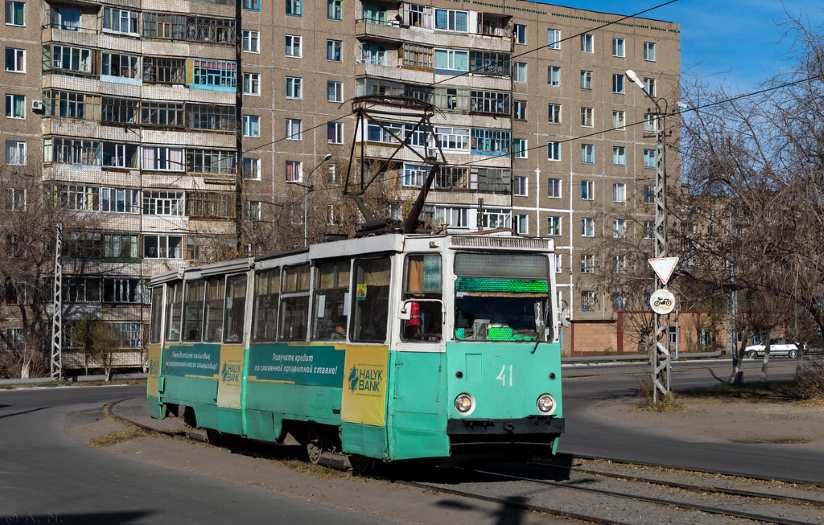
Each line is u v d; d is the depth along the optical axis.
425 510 10.88
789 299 25.03
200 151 56.00
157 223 55.16
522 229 63.78
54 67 53.31
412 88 60.75
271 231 52.31
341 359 13.44
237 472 14.65
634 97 67.75
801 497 11.50
